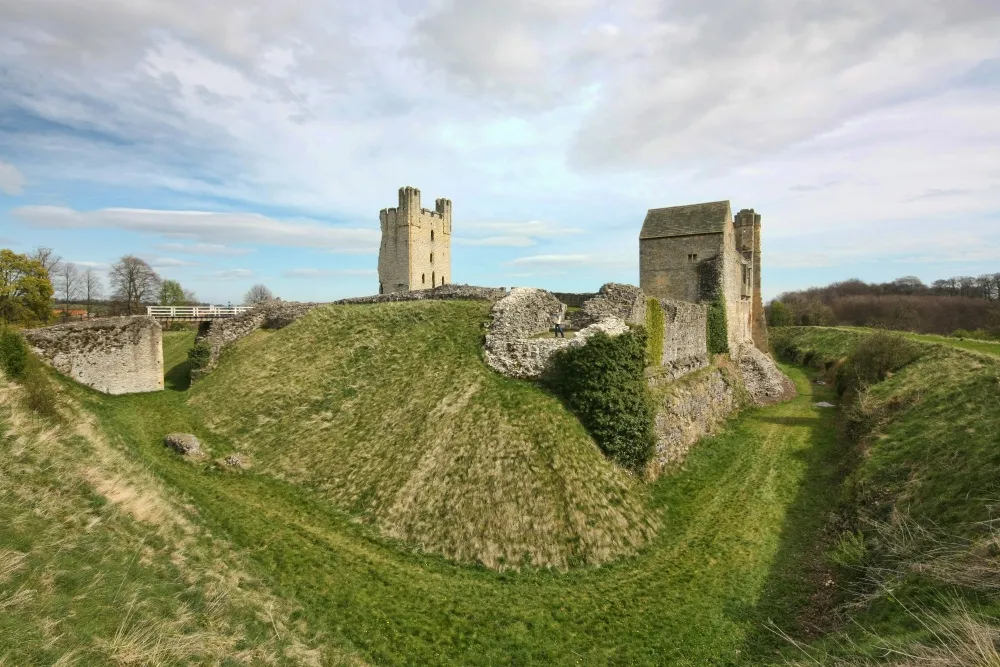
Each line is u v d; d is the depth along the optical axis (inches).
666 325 1005.8
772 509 681.0
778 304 2997.0
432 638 422.3
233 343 1181.7
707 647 427.8
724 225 1392.7
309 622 407.5
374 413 772.6
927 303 3472.0
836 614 438.9
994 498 452.8
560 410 688.4
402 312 1047.0
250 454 757.9
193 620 325.1
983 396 676.7
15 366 673.6
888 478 610.5
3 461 399.9
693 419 934.4
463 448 639.8
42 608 261.3
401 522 575.8
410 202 2218.3
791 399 1357.0
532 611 463.5
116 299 3019.2
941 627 321.7
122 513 424.2
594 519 569.3
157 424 867.4
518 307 874.1
